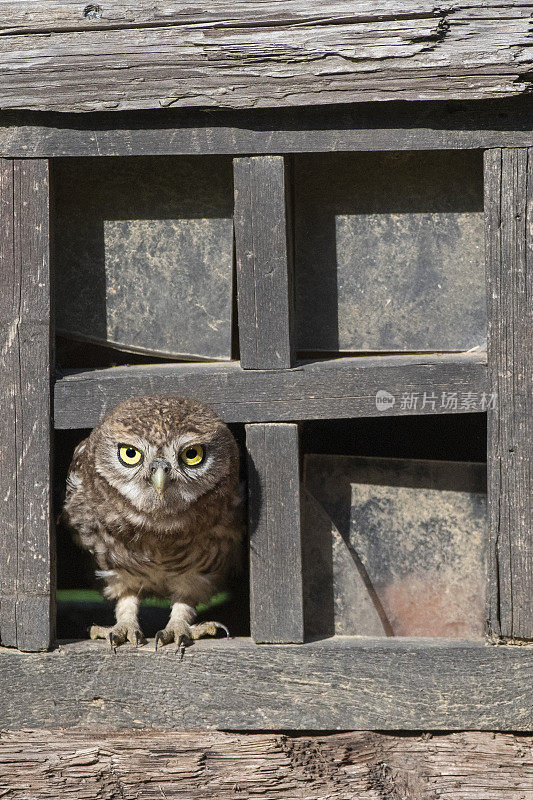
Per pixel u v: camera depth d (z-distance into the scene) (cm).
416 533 845
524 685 751
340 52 737
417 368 761
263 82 743
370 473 847
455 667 754
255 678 765
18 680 765
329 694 761
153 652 768
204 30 744
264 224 764
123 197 820
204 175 812
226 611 985
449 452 1044
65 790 764
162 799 763
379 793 758
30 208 772
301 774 760
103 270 824
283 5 743
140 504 767
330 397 765
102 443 779
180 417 755
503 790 752
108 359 881
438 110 753
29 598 769
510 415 756
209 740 766
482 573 838
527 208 754
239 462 820
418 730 766
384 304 823
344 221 822
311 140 756
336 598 834
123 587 854
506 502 758
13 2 757
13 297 776
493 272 759
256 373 770
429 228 815
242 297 769
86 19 752
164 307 824
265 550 770
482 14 732
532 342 754
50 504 776
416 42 732
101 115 761
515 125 752
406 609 844
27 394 775
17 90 755
